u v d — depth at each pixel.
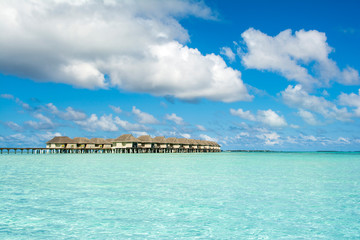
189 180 27.38
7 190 21.16
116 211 15.16
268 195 19.80
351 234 11.91
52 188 22.19
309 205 16.80
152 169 39.75
